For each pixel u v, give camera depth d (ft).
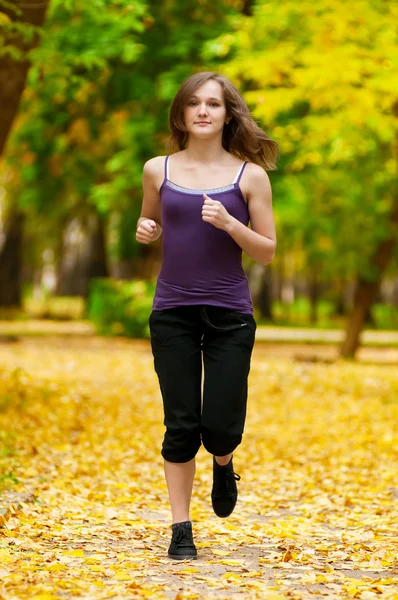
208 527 22.47
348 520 23.82
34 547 18.60
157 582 16.16
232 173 17.95
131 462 33.09
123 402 49.85
